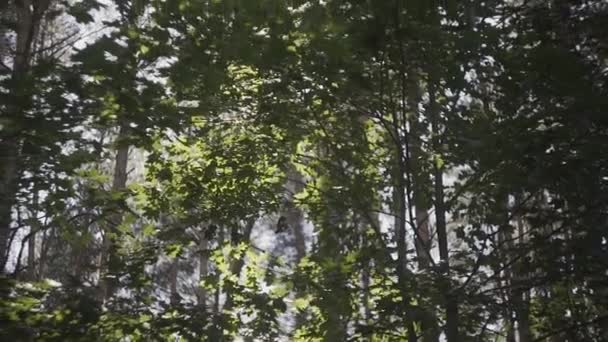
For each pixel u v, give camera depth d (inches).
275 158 346.9
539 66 265.1
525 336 301.1
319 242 322.7
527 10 307.4
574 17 298.8
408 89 290.5
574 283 276.7
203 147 353.4
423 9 251.3
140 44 264.7
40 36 330.0
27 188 252.2
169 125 275.4
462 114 283.3
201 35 267.3
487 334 295.6
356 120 318.7
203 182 350.6
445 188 311.3
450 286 252.2
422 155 302.4
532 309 300.0
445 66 268.8
